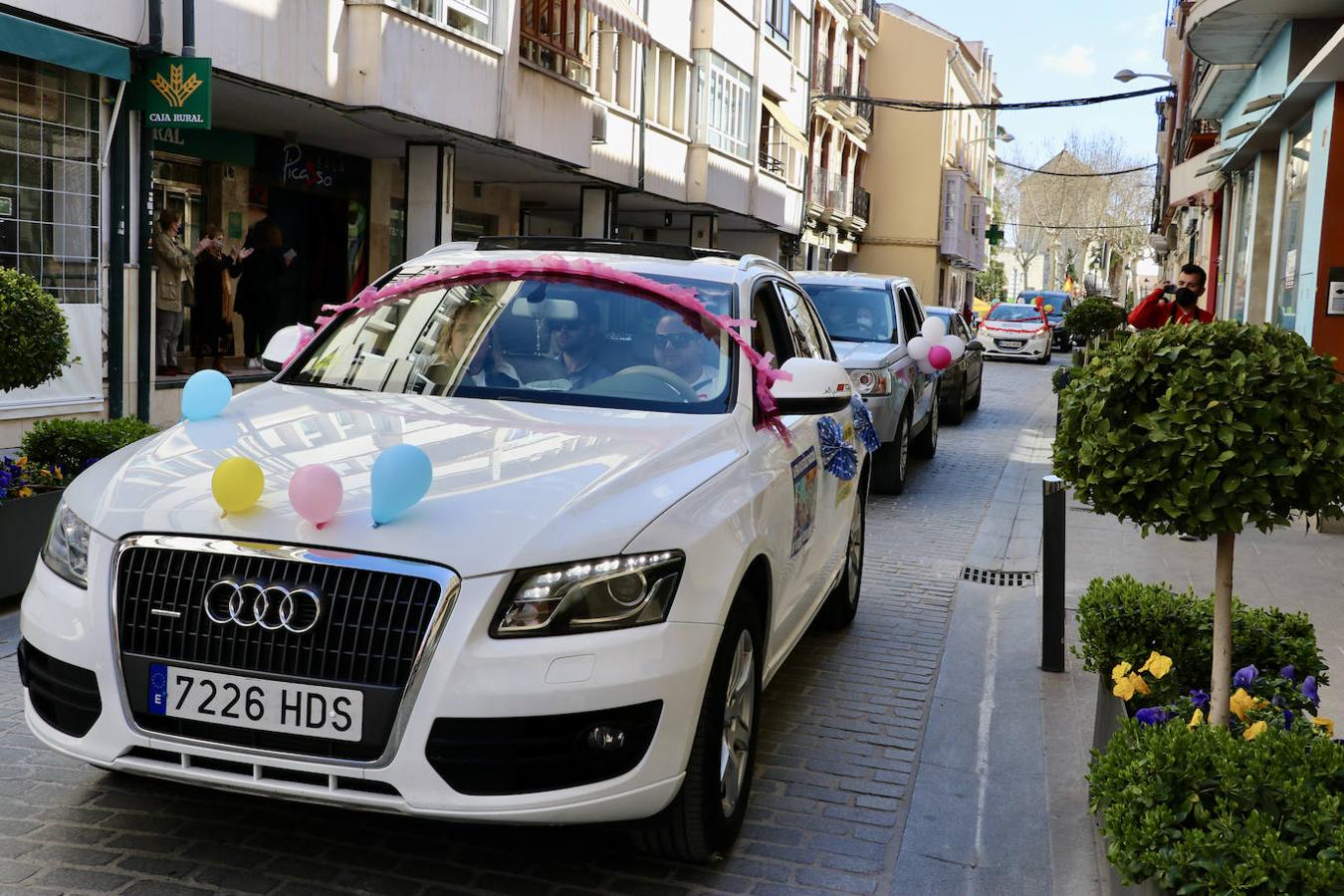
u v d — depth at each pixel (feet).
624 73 74.95
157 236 42.68
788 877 12.19
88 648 10.78
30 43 30.42
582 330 15.19
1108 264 282.97
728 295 16.05
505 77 53.36
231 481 10.62
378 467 10.52
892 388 35.45
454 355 15.05
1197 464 11.22
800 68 119.03
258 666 10.46
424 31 46.91
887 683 18.89
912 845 13.03
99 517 11.18
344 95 44.47
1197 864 9.27
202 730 10.55
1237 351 11.26
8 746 14.44
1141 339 11.73
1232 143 54.03
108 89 34.91
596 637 10.43
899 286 41.45
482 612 10.19
